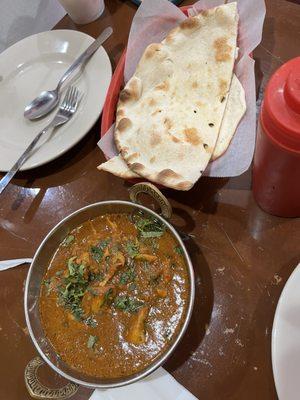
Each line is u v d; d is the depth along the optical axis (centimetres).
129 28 106
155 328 69
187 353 70
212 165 77
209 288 75
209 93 82
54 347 70
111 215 78
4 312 82
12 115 103
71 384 72
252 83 81
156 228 75
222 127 79
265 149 60
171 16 92
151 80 88
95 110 93
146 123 82
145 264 74
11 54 109
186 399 66
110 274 73
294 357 59
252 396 66
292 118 53
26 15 141
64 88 101
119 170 79
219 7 86
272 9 96
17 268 85
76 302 73
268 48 92
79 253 76
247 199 80
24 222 89
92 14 108
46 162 89
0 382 75
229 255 77
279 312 62
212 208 81
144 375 62
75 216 77
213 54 85
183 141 78
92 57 101
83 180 91
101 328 71
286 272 73
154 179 75
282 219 77
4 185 89
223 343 70
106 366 67
